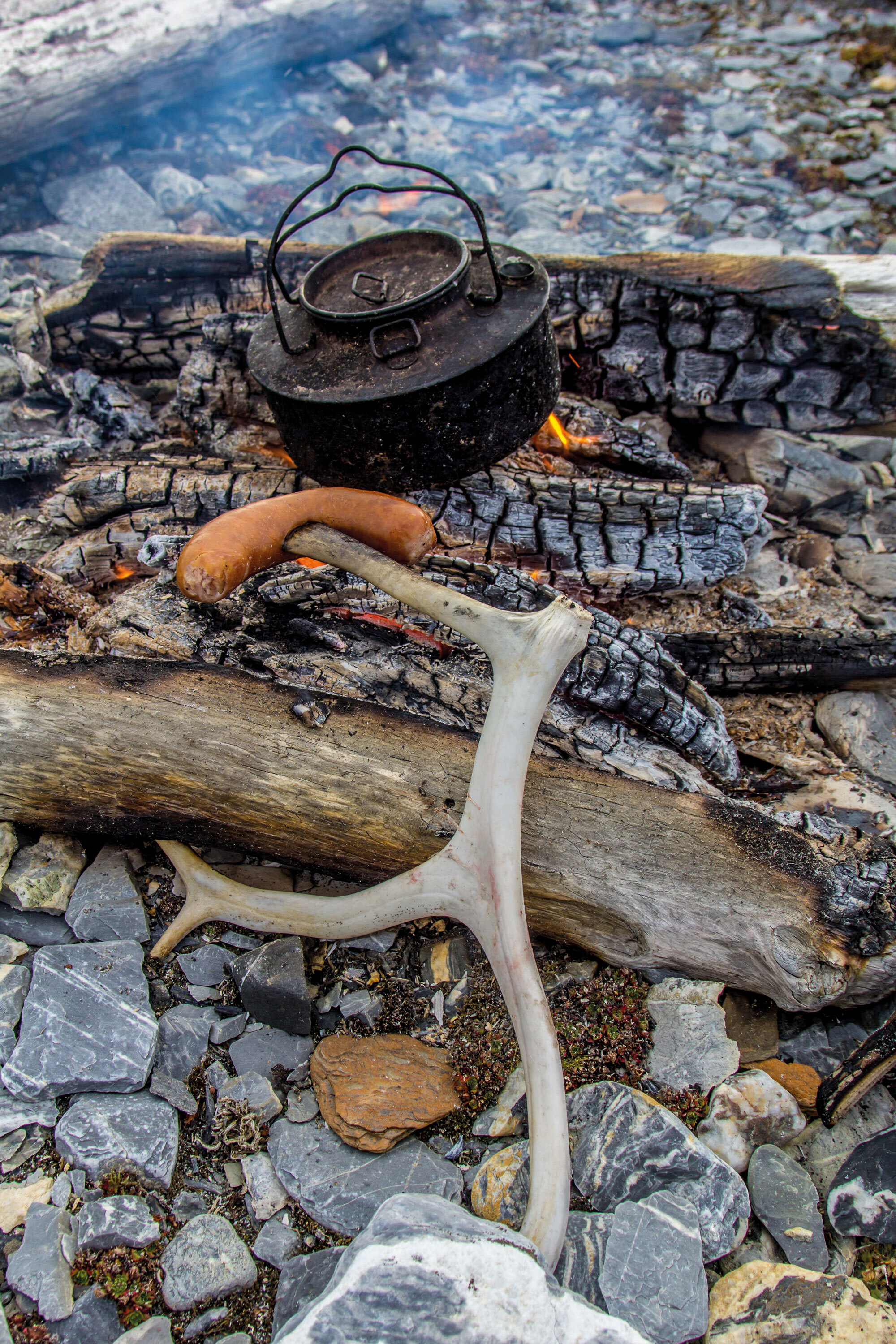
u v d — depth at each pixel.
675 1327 0.41
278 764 0.51
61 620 0.60
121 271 0.78
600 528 0.66
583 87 1.53
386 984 0.51
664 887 0.50
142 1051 0.47
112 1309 0.41
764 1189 0.45
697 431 0.83
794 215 1.24
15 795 0.52
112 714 0.52
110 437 0.77
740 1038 0.51
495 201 1.27
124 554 0.66
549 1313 0.37
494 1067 0.48
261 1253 0.43
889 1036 0.46
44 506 0.66
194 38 1.16
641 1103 0.46
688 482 0.68
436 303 0.55
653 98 1.48
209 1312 0.42
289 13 1.27
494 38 1.63
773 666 0.65
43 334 0.80
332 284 0.62
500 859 0.46
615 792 0.51
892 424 0.78
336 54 1.45
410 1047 0.49
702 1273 0.42
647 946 0.51
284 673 0.53
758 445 0.80
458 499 0.66
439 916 0.49
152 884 0.55
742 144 1.40
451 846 0.48
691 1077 0.48
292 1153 0.45
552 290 0.75
